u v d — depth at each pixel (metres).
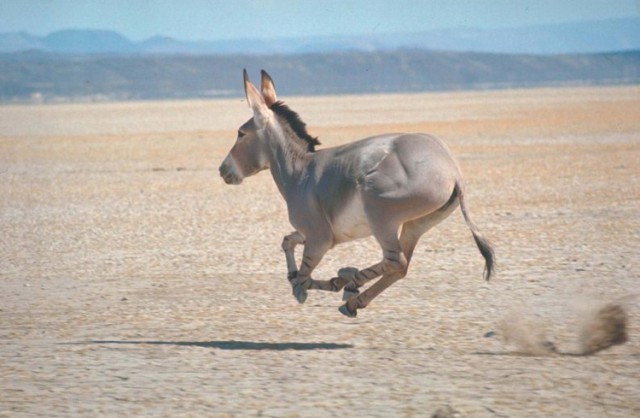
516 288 47.16
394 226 36.44
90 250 62.72
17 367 34.75
